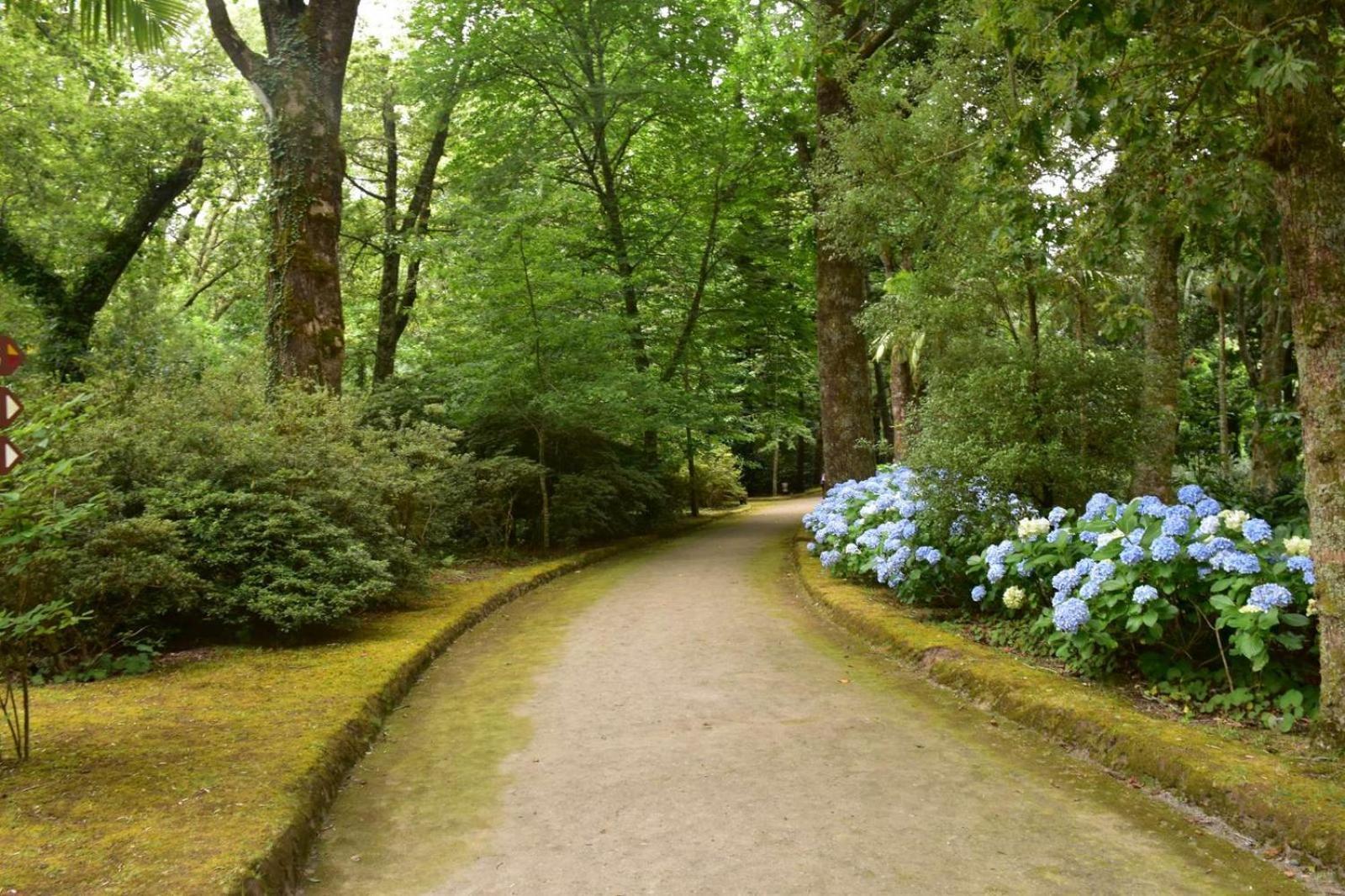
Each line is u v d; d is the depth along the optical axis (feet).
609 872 10.63
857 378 49.24
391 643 23.40
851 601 27.89
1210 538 15.88
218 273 78.69
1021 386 24.93
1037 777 13.53
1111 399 25.04
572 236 48.21
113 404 26.43
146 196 60.64
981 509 24.25
